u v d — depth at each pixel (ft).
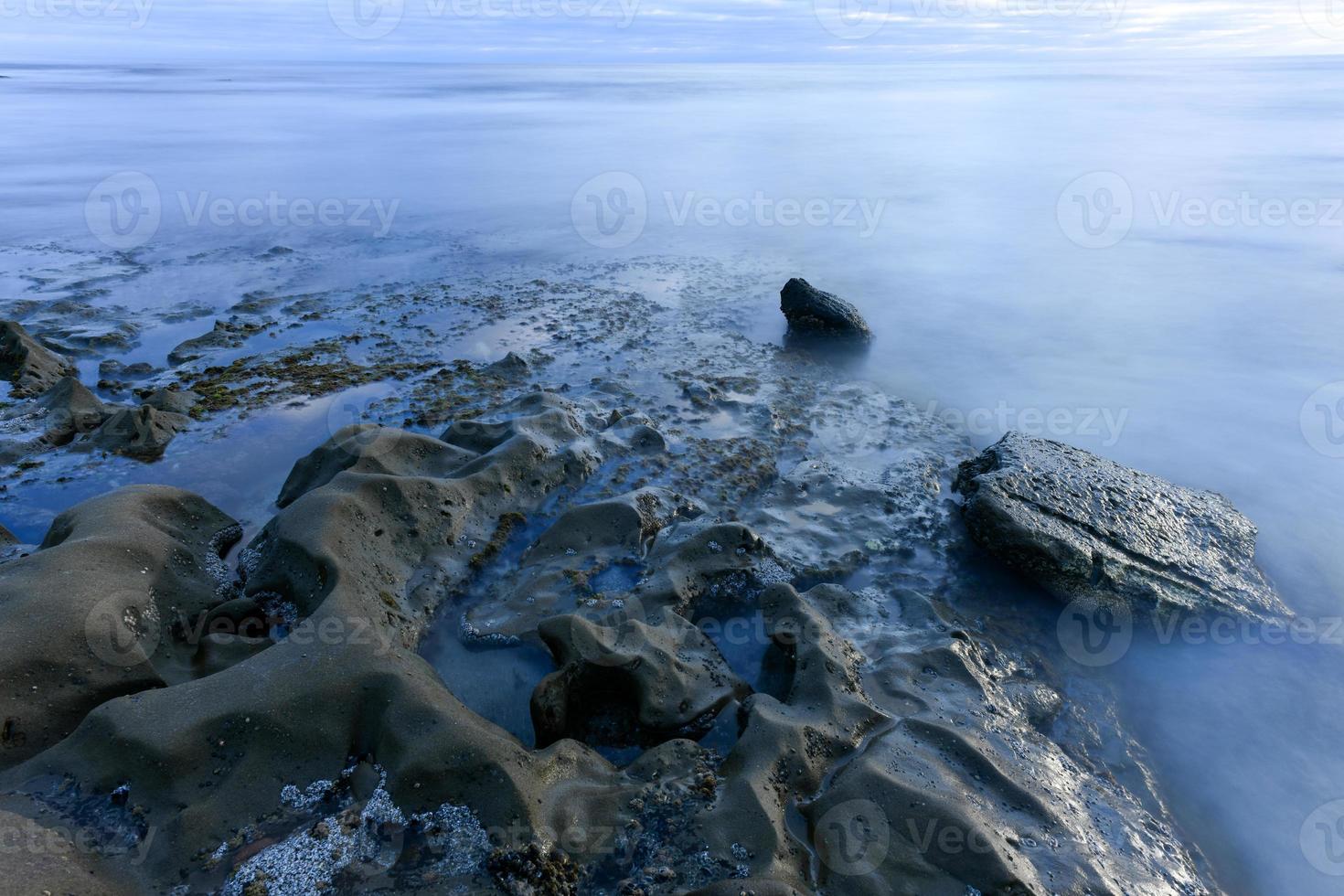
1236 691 17.78
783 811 13.23
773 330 36.35
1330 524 23.47
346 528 17.90
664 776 13.76
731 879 11.87
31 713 13.74
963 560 20.92
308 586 16.96
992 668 17.38
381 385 28.89
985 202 62.49
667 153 86.33
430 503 19.58
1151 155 79.97
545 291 40.55
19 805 12.22
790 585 18.51
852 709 15.16
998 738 15.23
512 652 17.07
